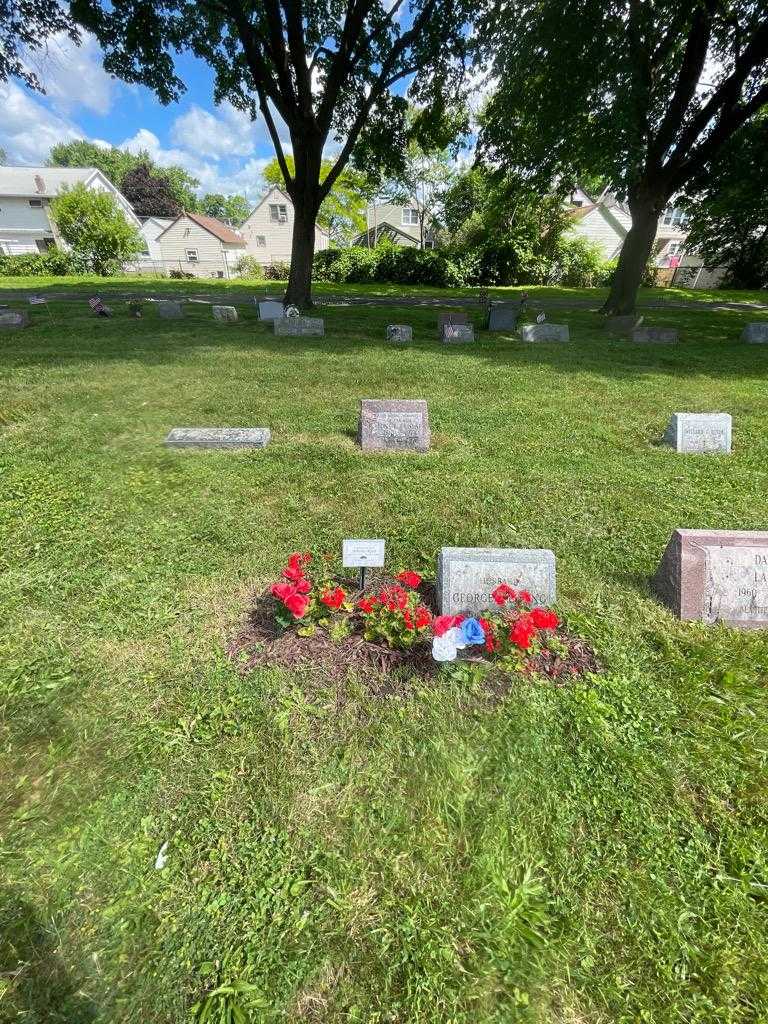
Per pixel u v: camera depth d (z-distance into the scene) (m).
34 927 1.63
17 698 2.44
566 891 1.76
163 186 69.69
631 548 3.85
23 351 9.74
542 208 25.64
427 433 5.51
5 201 42.16
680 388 8.36
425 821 1.95
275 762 2.16
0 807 1.99
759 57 12.24
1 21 11.18
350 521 4.09
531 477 4.96
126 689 2.50
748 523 4.22
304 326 12.36
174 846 1.85
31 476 4.68
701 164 14.28
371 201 46.50
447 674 2.59
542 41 12.86
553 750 2.24
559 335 12.62
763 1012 1.49
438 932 1.63
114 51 12.55
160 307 14.34
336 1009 1.47
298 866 1.80
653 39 12.97
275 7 11.40
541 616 2.60
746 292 29.98
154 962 1.55
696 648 2.84
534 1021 1.46
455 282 31.34
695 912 1.71
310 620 2.83
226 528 3.92
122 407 6.68
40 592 3.18
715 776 2.17
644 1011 1.49
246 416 6.47
